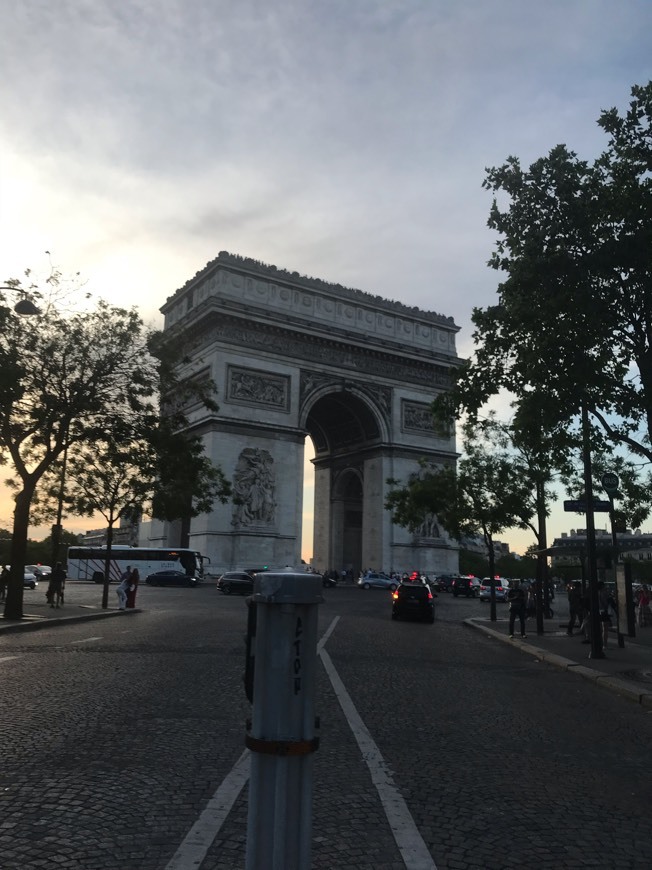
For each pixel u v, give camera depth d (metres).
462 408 21.52
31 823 7.02
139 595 60.53
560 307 18.44
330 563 101.06
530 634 34.28
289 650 3.73
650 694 16.47
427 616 41.56
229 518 78.25
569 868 6.37
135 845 6.51
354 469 99.38
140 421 39.12
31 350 34.88
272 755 3.64
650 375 18.98
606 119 18.84
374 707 14.09
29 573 74.62
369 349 91.94
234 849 6.47
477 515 48.47
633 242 17.50
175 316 94.81
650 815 8.01
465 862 6.40
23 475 34.91
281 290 88.31
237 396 81.38
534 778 9.41
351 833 7.05
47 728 11.17
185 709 12.90
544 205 18.92
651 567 144.62
